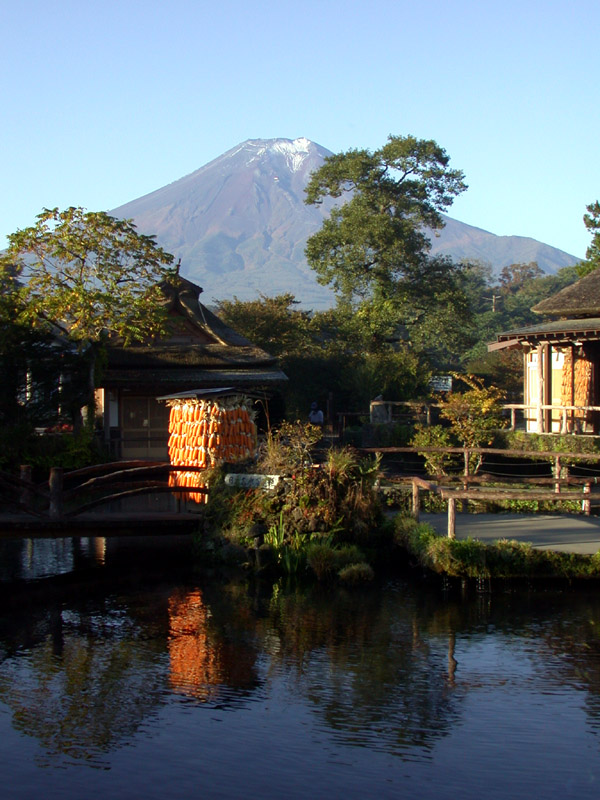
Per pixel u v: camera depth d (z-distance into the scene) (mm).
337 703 9328
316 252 51375
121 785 7574
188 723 8867
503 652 10844
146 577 15289
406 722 8867
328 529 15562
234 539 15719
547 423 26203
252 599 13602
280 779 7672
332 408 42875
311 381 44469
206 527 16469
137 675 10234
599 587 13680
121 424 32312
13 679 10125
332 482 15922
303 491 15727
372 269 50969
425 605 13008
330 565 14719
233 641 11469
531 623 11992
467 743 8367
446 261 52594
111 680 10078
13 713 9141
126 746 8344
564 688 9703
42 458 25922
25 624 12383
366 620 12297
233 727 8766
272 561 15297
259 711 9164
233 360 32719
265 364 33406
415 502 15797
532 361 30641
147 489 16906
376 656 10789
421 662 10547
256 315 47219
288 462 16188
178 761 8031
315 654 10891
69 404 27094
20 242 28609
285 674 10211
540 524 16328
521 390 51531
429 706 9258
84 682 10008
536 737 8508
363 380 40500
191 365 32438
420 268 51875
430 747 8289
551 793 7430
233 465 17109
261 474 16328
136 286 29750
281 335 47000
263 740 8461
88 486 16391
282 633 11781
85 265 29781
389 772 7812
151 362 32125
